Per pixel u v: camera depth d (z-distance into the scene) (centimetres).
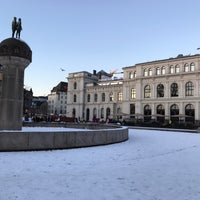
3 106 1590
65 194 629
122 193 653
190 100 5947
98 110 8362
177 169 965
